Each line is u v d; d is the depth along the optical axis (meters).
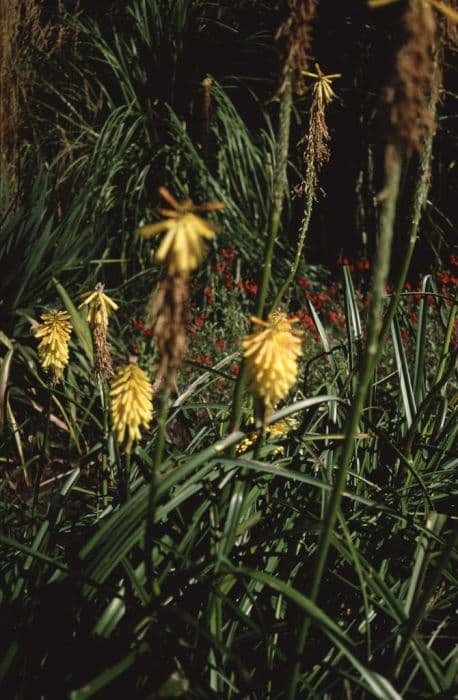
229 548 1.12
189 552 1.21
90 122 3.94
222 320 3.52
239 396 1.12
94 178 3.38
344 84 4.42
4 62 3.22
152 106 3.94
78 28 3.90
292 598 0.98
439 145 4.37
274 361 1.00
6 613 1.23
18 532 1.65
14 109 3.27
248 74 4.14
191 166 3.74
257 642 1.22
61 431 2.42
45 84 3.80
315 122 1.44
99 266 3.20
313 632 1.23
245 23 4.20
